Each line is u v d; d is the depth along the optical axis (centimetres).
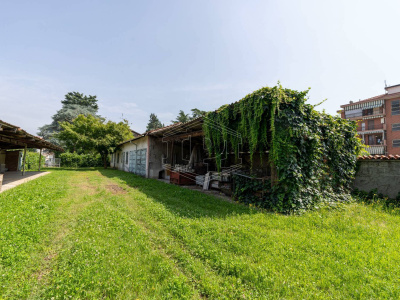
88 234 365
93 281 227
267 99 616
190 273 262
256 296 215
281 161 593
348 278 245
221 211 549
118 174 1554
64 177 1225
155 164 1408
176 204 613
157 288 228
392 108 2295
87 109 4406
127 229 392
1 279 224
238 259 285
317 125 668
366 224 452
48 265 276
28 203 527
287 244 337
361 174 814
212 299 215
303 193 603
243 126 705
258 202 646
